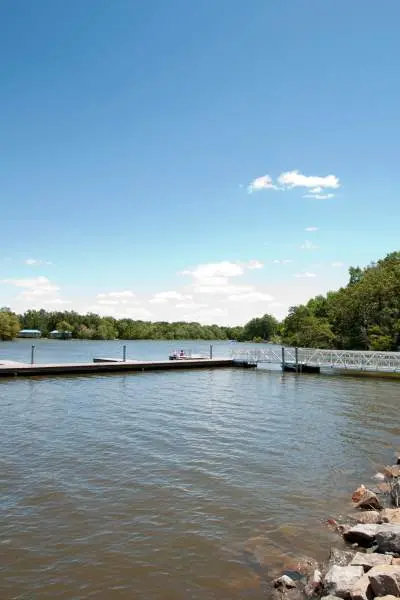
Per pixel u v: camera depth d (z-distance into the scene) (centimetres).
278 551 818
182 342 16612
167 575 735
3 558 770
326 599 613
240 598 679
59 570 740
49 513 948
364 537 840
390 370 3706
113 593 685
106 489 1088
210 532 884
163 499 1038
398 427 1831
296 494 1099
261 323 16525
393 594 615
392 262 6412
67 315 17125
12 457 1309
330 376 3759
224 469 1263
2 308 14912
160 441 1530
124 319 18175
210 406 2236
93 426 1730
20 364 3572
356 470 1302
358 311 5628
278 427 1794
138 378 3409
